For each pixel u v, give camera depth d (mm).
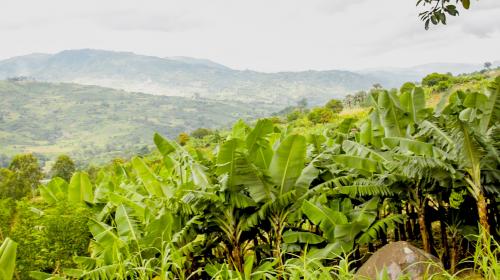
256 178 5879
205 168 6805
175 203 6141
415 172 5352
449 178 5254
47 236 7055
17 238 7000
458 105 7207
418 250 4824
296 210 6105
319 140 7879
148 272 5223
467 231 5570
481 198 4945
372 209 6117
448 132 5848
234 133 7926
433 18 4980
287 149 5910
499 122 5508
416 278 4484
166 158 7664
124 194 8812
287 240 5996
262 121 6152
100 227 6602
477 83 40562
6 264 4996
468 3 4770
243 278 5105
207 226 6258
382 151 6793
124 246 5926
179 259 5324
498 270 3904
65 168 55281
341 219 5781
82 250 7434
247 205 5938
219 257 6668
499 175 4918
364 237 5691
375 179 6289
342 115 56094
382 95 6941
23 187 41406
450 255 6320
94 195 9352
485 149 4973
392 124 6859
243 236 6574
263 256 6844
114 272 5188
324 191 6281
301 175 6363
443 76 51156
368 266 4957
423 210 5961
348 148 6734
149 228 5801
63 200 8227
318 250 5812
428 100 37375
